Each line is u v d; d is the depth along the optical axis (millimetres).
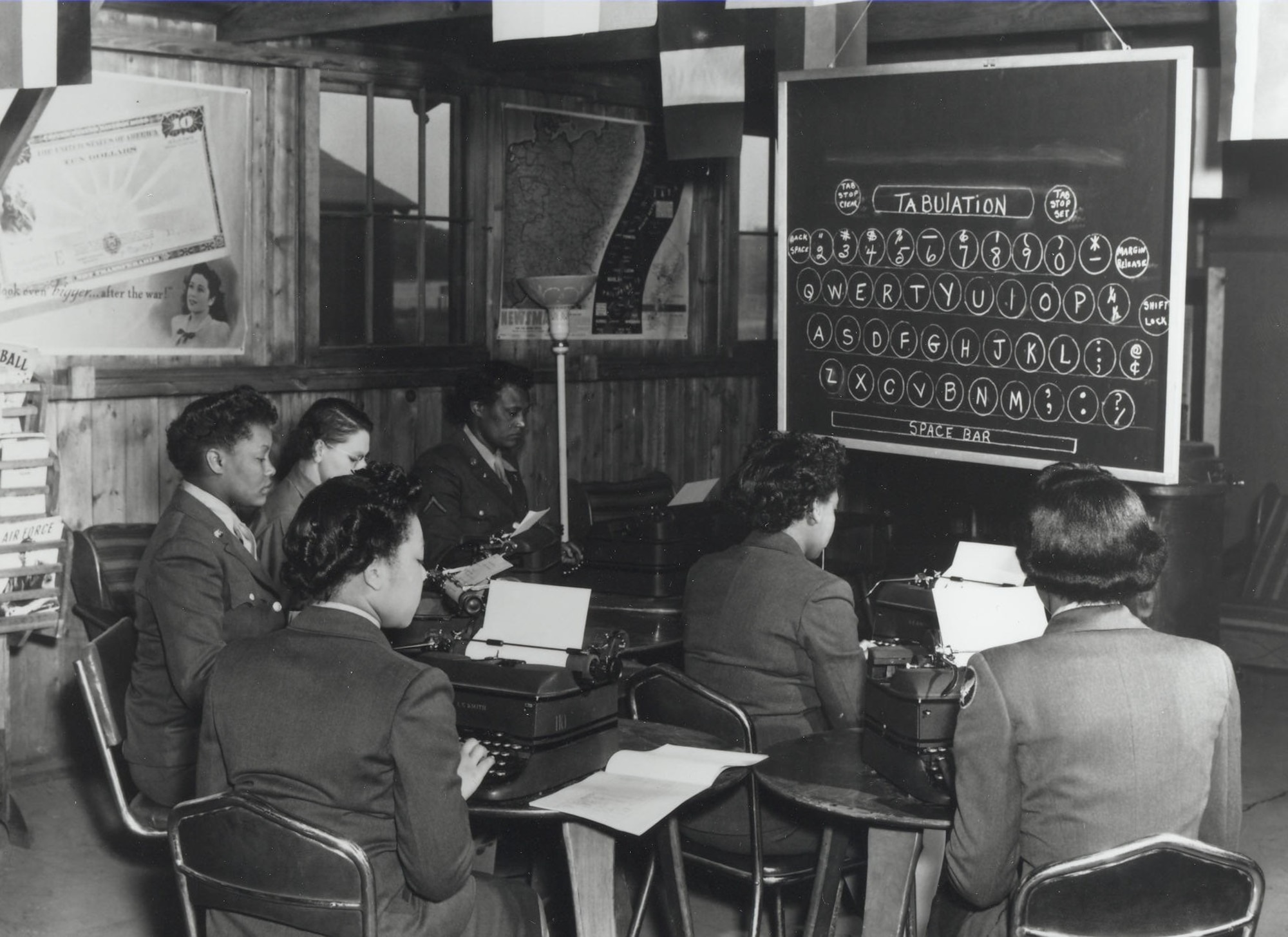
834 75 4430
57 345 4316
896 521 6273
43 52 2916
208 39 4566
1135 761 1894
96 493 4434
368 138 5160
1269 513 6152
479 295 5594
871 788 2367
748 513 2975
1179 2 3852
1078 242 3945
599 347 6113
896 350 4410
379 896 1929
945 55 5465
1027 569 2059
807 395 4660
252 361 4859
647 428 6324
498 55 5367
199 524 2885
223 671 2010
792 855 2816
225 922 1994
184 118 4566
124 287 4465
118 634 2936
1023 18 4160
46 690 4469
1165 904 1859
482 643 2545
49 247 4266
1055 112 3959
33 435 3852
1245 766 4688
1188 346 5918
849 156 4449
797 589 2836
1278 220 6438
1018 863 2021
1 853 3854
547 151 5793
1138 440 3877
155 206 4520
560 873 3266
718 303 6598
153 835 2744
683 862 2896
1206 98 4461
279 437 4914
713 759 2516
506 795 2291
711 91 4262
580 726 2430
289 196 4902
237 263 4773
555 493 5926
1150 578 1995
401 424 5309
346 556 1996
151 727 2836
